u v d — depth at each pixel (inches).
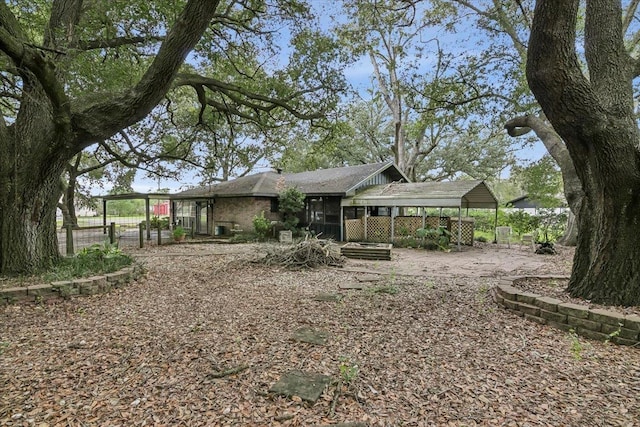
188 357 127.9
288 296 225.3
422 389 105.8
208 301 211.3
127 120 214.4
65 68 229.3
